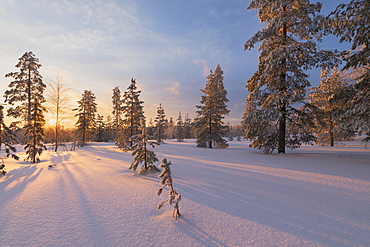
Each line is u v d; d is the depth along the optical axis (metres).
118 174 7.05
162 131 50.50
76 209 3.64
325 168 7.72
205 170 7.52
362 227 2.88
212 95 25.81
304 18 11.63
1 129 8.84
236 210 3.55
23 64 23.09
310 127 12.73
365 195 4.37
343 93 9.45
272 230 2.79
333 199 4.12
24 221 3.14
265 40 13.03
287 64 11.86
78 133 36.16
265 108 12.83
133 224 3.01
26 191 4.88
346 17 8.33
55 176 6.77
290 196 4.34
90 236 2.65
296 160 10.16
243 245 2.41
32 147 12.35
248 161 10.01
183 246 2.39
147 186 5.29
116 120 46.69
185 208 3.65
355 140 28.28
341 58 10.98
